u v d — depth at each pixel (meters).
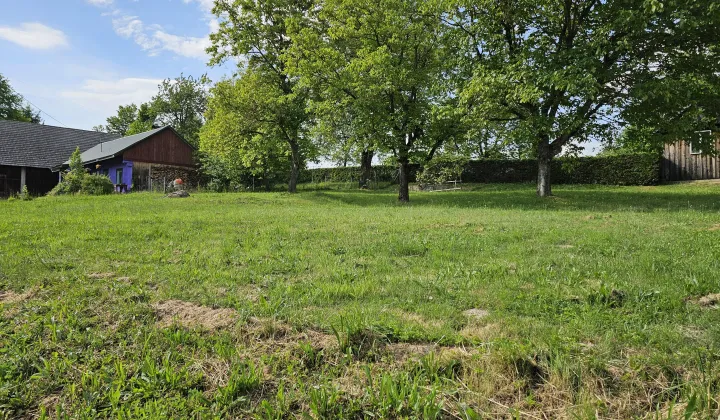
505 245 6.52
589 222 9.27
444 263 5.24
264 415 2.09
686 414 1.92
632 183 23.80
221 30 23.08
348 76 18.19
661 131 14.91
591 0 14.79
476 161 30.44
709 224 8.37
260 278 4.59
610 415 2.05
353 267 5.12
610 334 2.81
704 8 12.23
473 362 2.47
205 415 2.06
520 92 14.02
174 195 19.25
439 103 18.36
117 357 2.66
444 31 17.67
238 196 19.80
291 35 19.62
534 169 28.58
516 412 2.06
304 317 3.26
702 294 3.71
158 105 53.62
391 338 2.88
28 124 34.31
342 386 2.33
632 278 4.25
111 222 9.84
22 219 10.41
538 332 2.91
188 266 5.20
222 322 3.17
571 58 13.82
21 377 2.45
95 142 36.97
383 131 18.09
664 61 14.35
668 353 2.55
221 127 22.94
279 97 22.16
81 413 2.10
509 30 16.31
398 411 2.06
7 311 3.48
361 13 18.14
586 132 16.25
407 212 12.73
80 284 4.25
